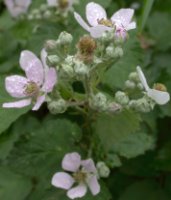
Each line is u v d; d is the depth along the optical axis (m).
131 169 0.35
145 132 0.33
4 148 0.34
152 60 0.40
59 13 0.36
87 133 0.28
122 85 0.29
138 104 0.25
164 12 0.44
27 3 0.41
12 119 0.26
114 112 0.24
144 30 0.42
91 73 0.25
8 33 0.41
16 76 0.25
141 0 0.46
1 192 0.32
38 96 0.25
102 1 0.33
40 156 0.28
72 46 0.30
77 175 0.27
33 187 0.32
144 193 0.34
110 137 0.26
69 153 0.27
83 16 0.33
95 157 0.28
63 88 0.25
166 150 0.35
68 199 0.28
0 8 0.49
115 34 0.25
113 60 0.26
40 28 0.33
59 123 0.29
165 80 0.35
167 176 0.35
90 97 0.25
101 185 0.28
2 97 0.27
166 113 0.34
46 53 0.26
